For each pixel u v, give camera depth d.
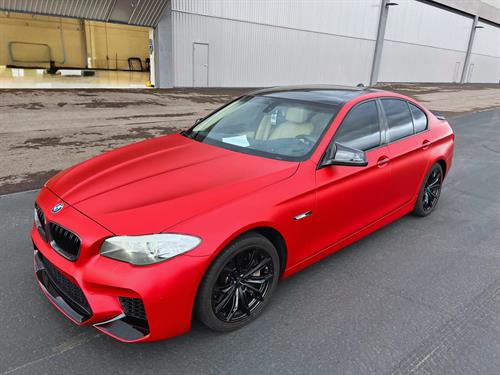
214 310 2.59
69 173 3.17
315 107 3.64
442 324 2.94
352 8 28.20
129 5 17.89
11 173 6.02
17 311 2.88
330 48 27.84
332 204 3.23
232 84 23.11
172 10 19.55
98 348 2.56
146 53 33.16
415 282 3.50
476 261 3.92
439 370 2.49
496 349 2.70
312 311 3.03
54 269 2.61
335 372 2.45
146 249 2.27
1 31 26.03
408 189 4.35
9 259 3.56
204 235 2.39
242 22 22.38
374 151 3.74
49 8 16.47
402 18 33.66
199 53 21.19
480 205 5.52
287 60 25.38
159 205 2.50
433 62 40.19
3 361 2.42
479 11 43.81
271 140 3.45
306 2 25.05
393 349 2.66
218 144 3.56
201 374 2.39
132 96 16.16
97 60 30.81
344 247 3.97
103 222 2.40
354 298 3.22
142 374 2.37
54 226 2.59
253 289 2.80
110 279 2.27
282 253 2.99
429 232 4.54
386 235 4.42
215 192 2.65
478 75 50.06
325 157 3.21
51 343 2.59
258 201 2.69
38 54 27.83
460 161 8.11
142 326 2.38
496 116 15.97
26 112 11.23
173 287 2.30
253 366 2.47
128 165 3.13
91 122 10.41
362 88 4.30
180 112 12.98
